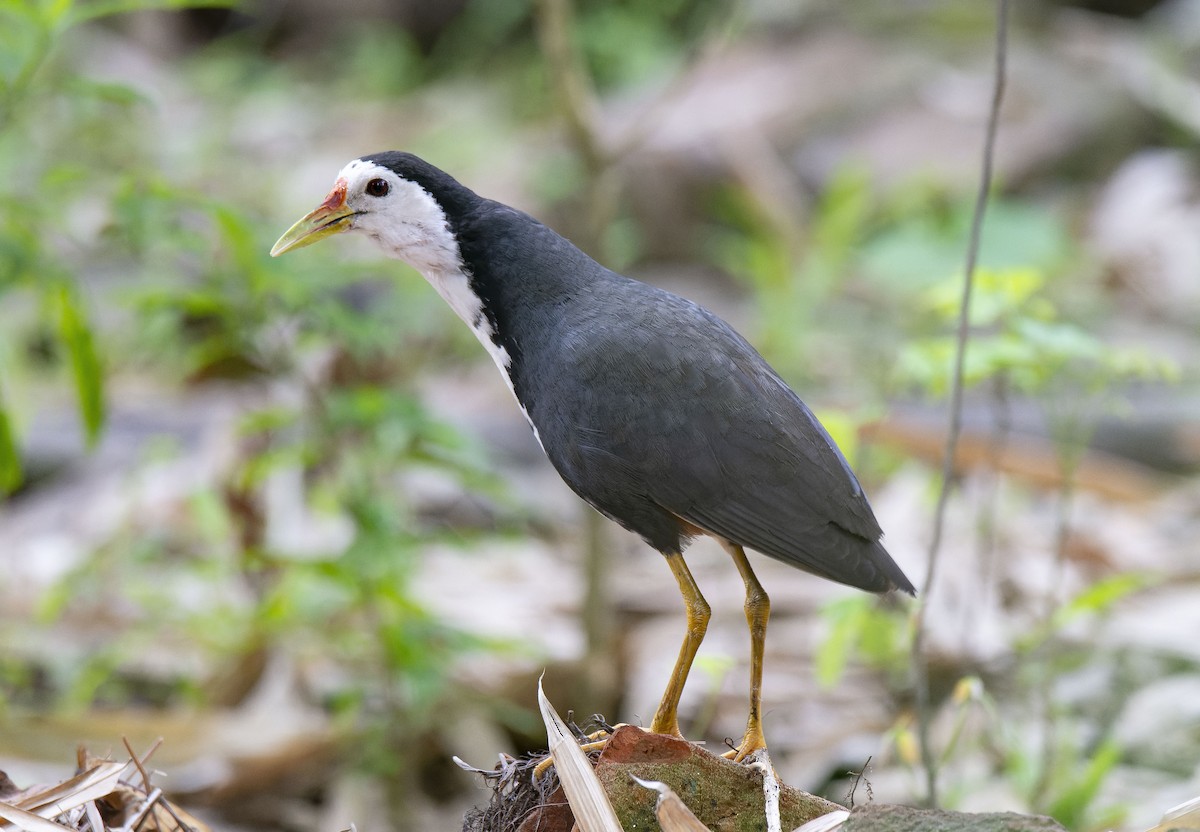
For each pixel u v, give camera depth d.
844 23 22.98
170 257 10.35
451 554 12.91
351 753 10.07
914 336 16.75
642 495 6.84
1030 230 17.73
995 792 9.37
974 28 22.92
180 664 11.51
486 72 25.66
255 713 10.49
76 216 12.25
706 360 6.80
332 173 20.11
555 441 7.00
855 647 11.46
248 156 21.36
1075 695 10.57
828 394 15.89
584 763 6.01
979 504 13.08
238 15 26.36
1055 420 11.30
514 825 6.54
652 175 21.06
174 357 15.38
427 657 9.58
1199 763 9.87
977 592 11.73
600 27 23.23
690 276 20.86
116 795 6.64
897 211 19.91
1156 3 24.45
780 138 21.59
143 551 12.36
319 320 9.62
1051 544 12.55
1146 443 14.60
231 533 11.25
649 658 11.54
